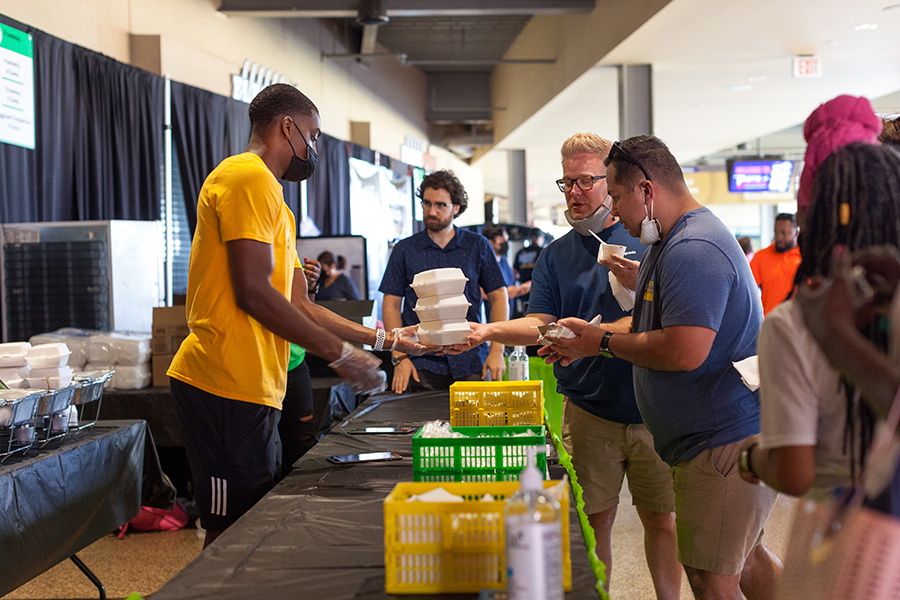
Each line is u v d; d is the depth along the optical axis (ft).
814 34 22.91
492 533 3.72
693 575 5.95
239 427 6.04
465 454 5.26
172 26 21.76
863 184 3.11
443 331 6.88
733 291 5.47
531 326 7.92
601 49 25.55
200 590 3.89
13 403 6.84
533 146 48.06
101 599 9.20
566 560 3.72
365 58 39.47
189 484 13.37
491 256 11.22
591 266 7.79
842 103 4.24
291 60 30.40
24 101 14.64
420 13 25.94
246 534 4.75
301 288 7.57
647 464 7.66
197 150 20.88
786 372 3.28
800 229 4.00
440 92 50.85
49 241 13.74
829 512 3.04
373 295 34.06
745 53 24.99
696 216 5.64
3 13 14.65
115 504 8.64
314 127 6.67
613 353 5.85
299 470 6.43
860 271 2.88
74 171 16.24
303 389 10.81
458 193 10.90
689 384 5.64
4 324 13.82
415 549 3.77
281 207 6.17
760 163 47.16
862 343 2.82
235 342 5.94
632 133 26.35
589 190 7.39
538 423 6.65
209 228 5.92
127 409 12.02
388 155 37.70
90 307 13.66
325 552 4.41
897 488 2.83
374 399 10.33
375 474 6.24
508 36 42.93
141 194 18.49
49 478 7.18
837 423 3.22
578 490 5.41
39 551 6.98
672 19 21.15
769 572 6.75
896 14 21.01
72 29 17.06
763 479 3.57
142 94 18.37
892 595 2.80
